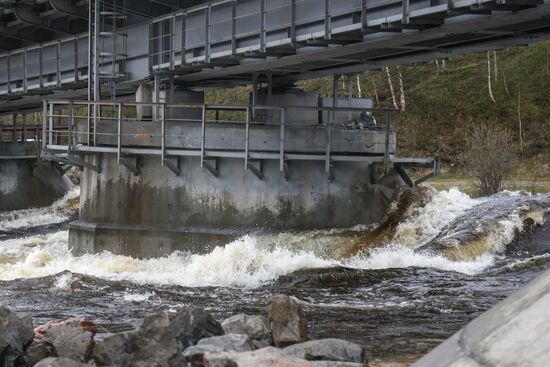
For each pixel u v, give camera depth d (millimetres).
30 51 45500
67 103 29766
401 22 21234
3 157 46062
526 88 73625
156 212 28703
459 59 83750
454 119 72062
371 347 15391
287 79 33094
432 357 9641
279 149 27453
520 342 8750
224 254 26016
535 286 9648
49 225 45156
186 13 30703
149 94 34000
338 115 31875
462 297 20734
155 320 11070
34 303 21688
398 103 76312
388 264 25219
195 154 27625
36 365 10516
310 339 13133
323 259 26109
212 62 29234
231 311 20344
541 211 26766
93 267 27641
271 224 27531
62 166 48812
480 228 25516
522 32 22938
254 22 29438
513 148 60156
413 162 28031
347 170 27656
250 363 10203
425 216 27312
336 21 25484
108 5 33000
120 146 28641
